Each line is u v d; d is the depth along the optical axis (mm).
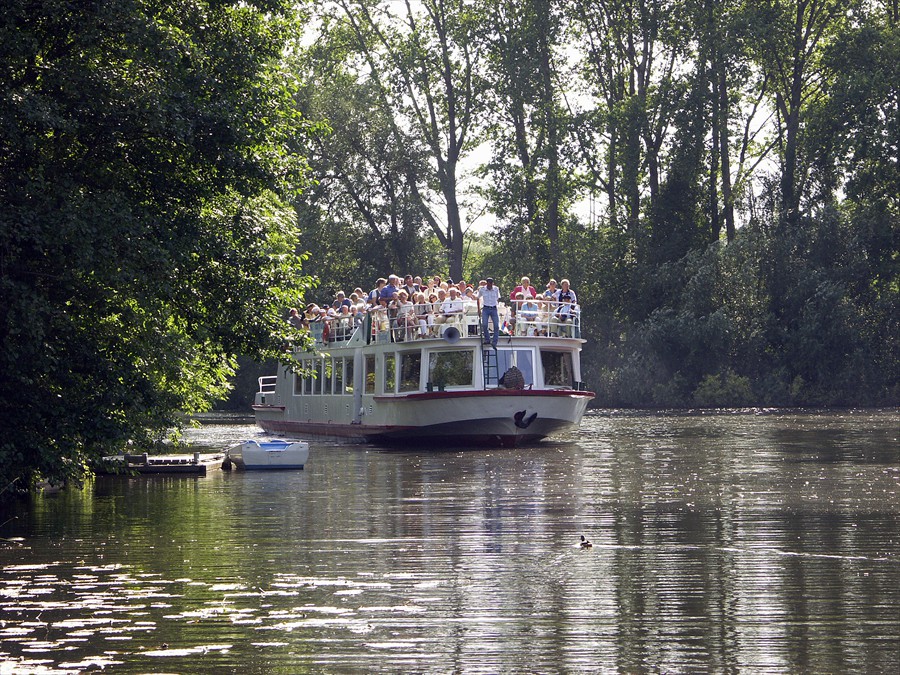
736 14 108000
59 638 16797
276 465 45688
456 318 59375
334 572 21516
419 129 117312
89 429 32781
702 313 106812
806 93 119000
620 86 120000
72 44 32500
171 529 27516
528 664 15406
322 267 115438
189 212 34688
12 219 29062
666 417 88750
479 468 44656
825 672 14914
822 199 111938
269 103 36906
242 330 36844
